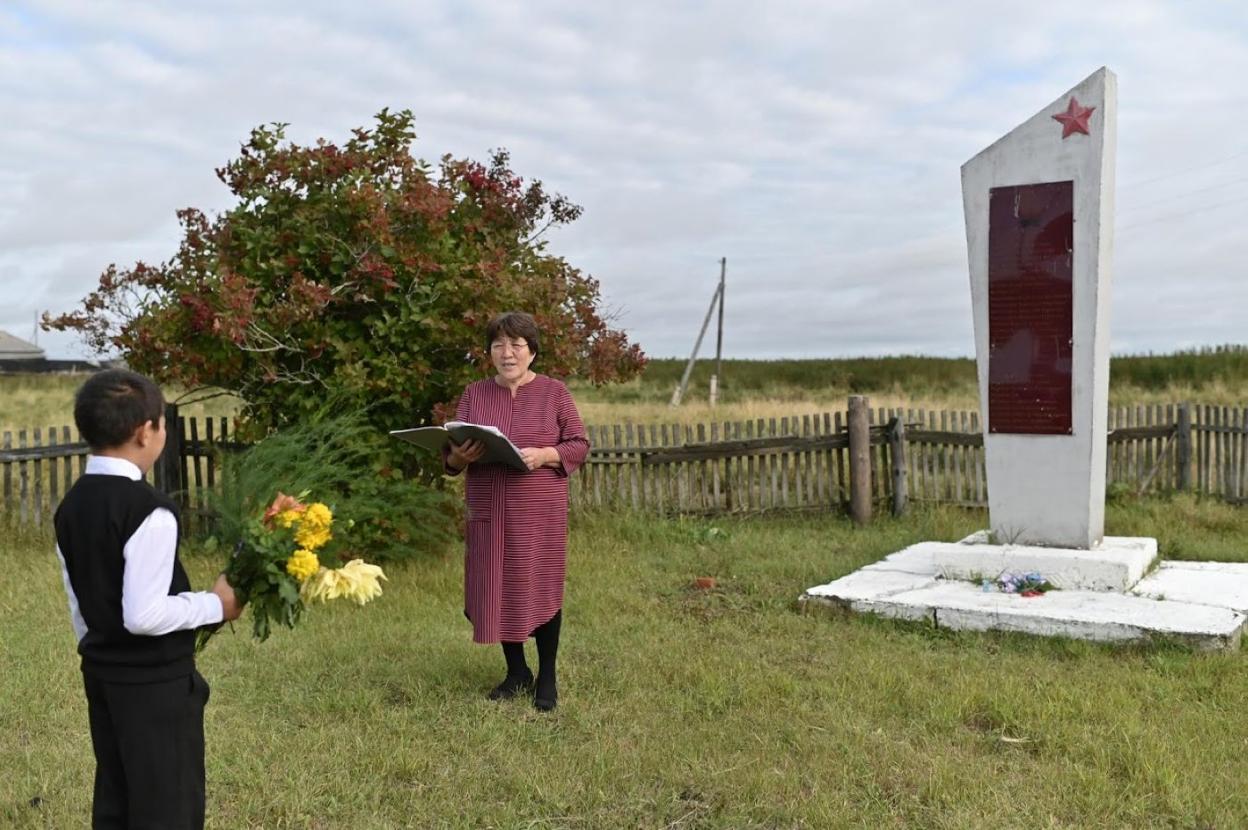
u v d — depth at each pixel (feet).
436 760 13.84
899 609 21.11
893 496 34.27
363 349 25.48
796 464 33.73
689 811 12.44
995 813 12.09
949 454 34.78
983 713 15.65
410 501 25.30
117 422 8.29
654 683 17.08
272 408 26.68
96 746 8.68
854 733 14.67
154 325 25.27
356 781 13.20
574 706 15.93
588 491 32.42
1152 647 18.81
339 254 25.32
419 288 25.50
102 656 8.29
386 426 26.11
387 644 19.07
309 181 26.03
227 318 23.40
